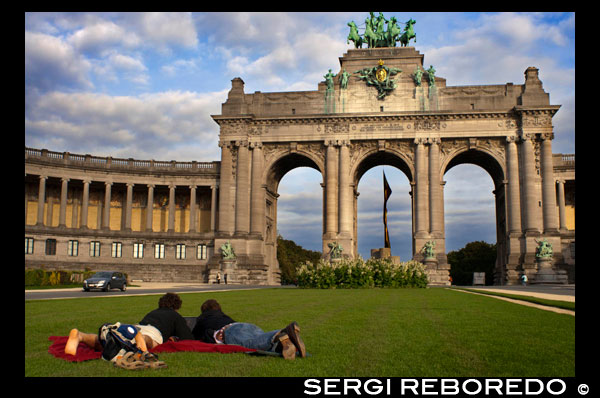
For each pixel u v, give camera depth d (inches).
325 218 3371.1
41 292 1847.9
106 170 3757.4
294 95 3518.7
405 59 3459.6
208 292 1811.0
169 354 509.4
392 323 768.9
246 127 3491.6
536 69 3319.4
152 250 3759.8
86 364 466.3
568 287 2479.1
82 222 3668.8
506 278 3208.7
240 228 3420.3
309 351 533.6
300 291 1897.1
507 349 540.4
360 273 2241.6
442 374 437.4
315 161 3459.6
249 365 465.1
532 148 3233.3
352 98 3469.5
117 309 1000.2
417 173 3307.1
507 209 3253.0
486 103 3336.6
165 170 3833.7
